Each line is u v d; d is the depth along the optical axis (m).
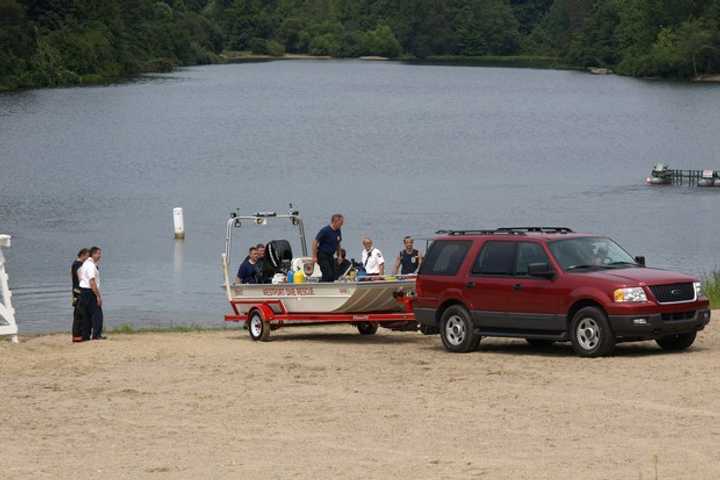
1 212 122.12
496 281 42.38
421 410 33.25
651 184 147.12
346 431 31.12
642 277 40.06
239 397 36.16
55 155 188.12
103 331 58.31
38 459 29.16
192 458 28.83
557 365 39.44
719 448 27.86
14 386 39.34
